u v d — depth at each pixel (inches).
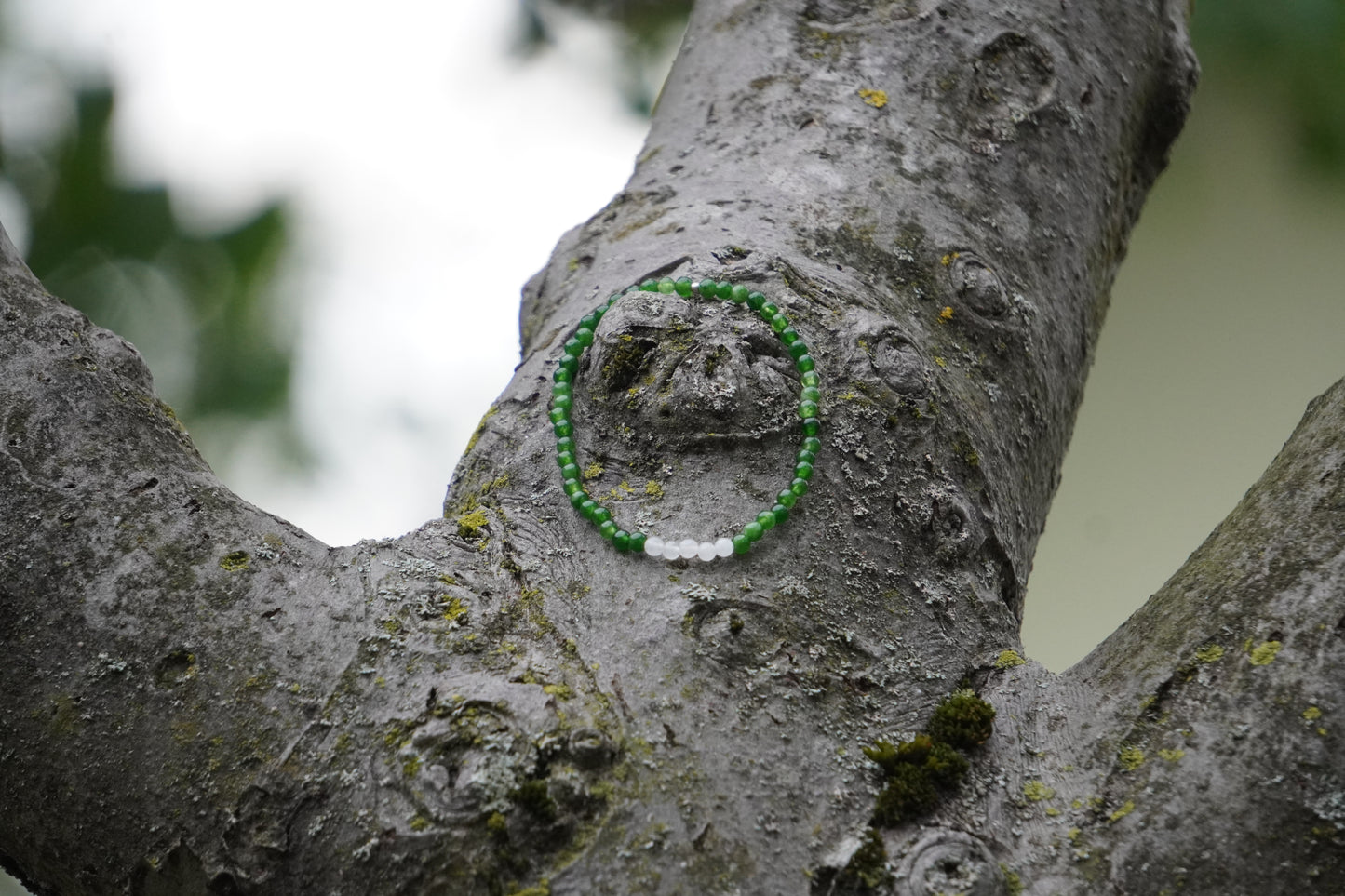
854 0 169.3
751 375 124.0
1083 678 111.4
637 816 99.0
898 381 126.3
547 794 98.0
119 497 109.9
